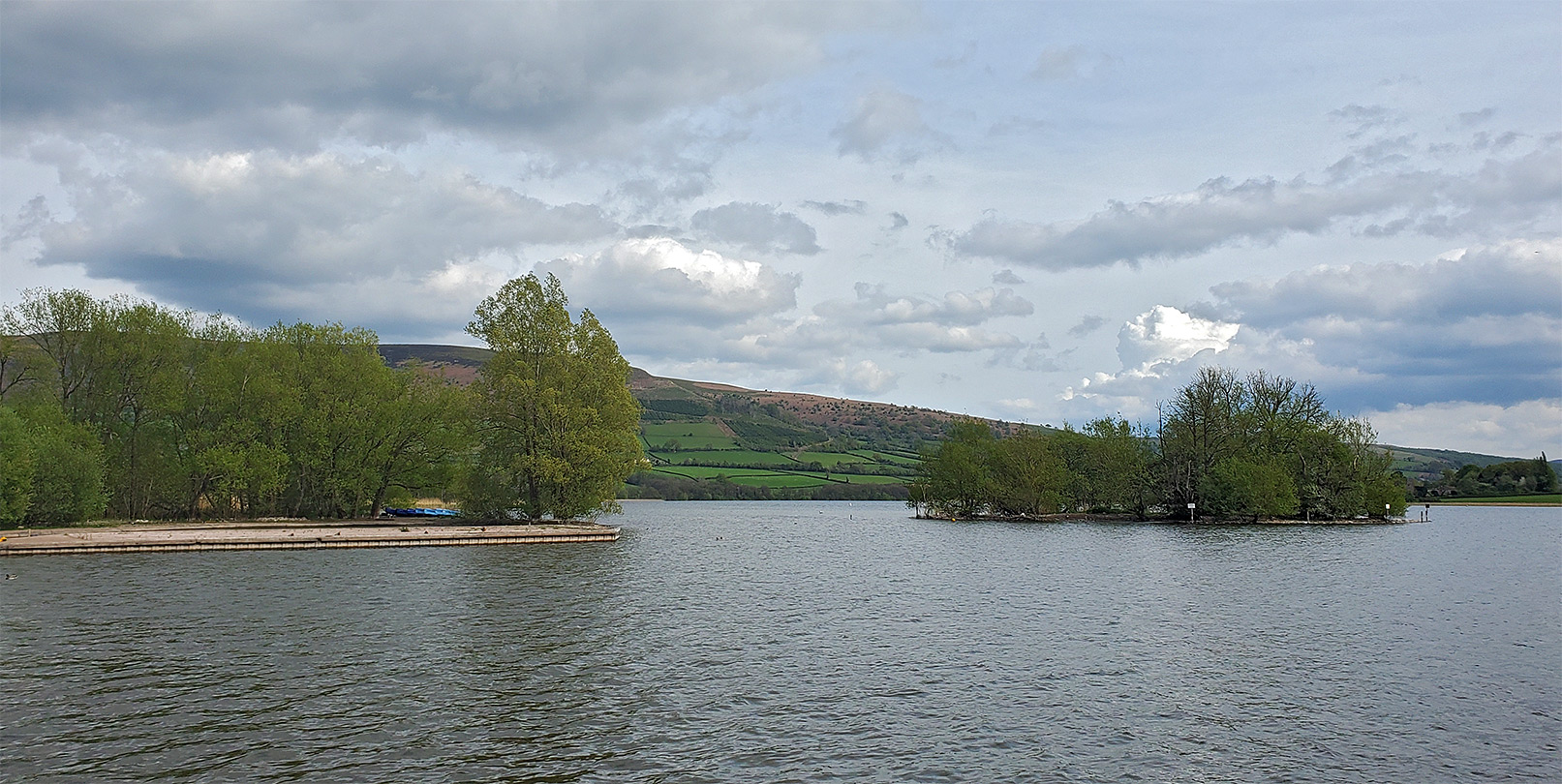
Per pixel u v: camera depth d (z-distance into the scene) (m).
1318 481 132.75
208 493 100.69
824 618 42.09
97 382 93.69
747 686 28.81
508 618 40.75
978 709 26.41
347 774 20.67
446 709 25.78
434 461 106.38
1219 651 34.75
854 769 21.44
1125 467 138.12
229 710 25.44
